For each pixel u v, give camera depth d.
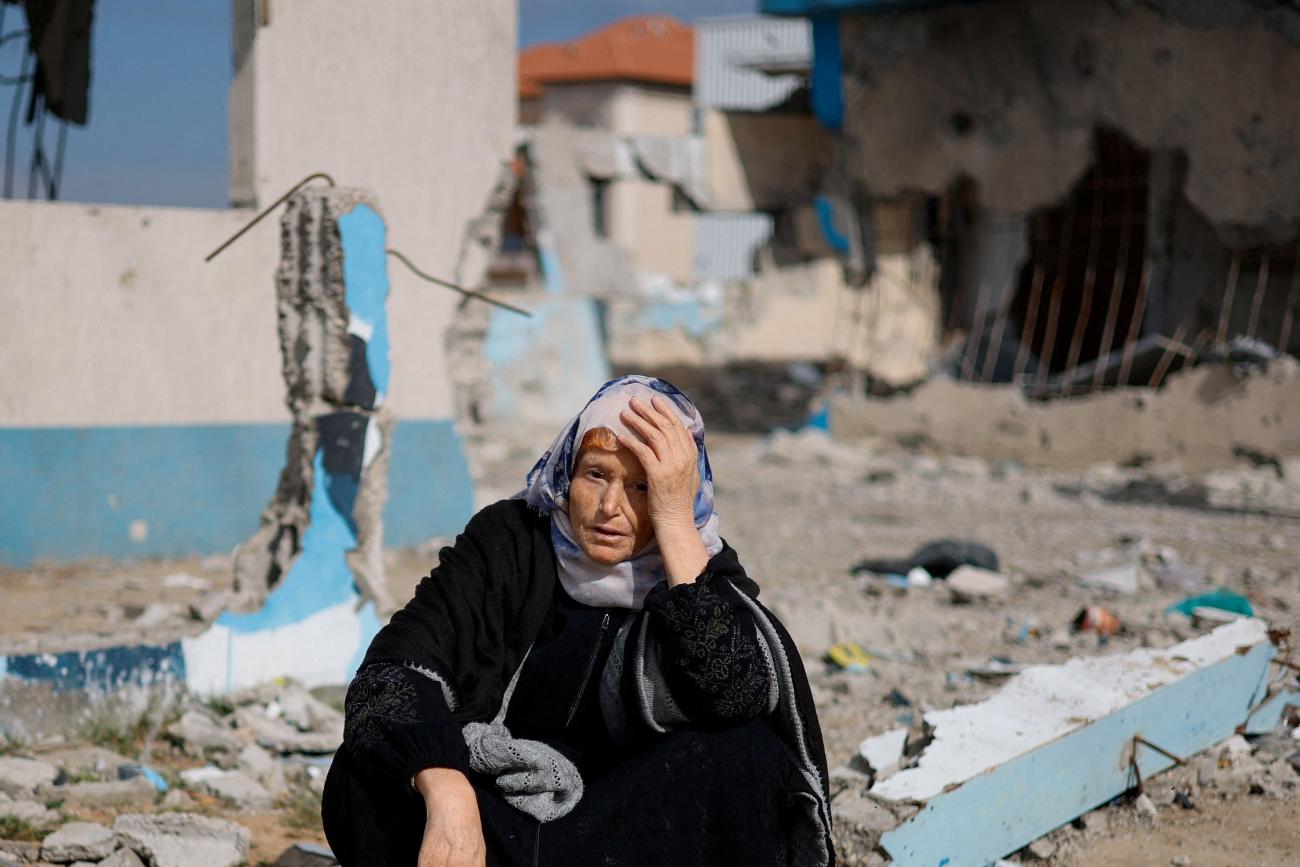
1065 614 7.30
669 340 22.00
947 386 15.48
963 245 17.80
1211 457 13.56
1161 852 3.91
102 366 8.34
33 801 4.20
